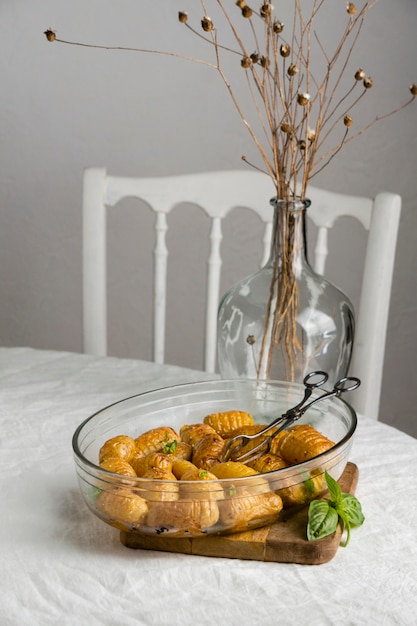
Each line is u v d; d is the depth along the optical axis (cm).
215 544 78
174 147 199
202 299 208
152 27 191
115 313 213
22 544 81
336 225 193
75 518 85
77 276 214
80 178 206
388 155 188
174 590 74
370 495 90
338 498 80
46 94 201
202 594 73
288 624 69
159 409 94
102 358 131
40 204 210
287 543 77
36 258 215
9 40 198
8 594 74
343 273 197
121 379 123
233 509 75
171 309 210
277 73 99
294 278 101
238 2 95
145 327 213
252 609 71
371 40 180
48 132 204
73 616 71
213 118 194
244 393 95
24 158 207
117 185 149
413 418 206
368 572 77
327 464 79
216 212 148
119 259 208
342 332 104
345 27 180
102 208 149
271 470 82
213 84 192
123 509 74
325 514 78
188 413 95
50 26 195
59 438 104
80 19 194
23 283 218
